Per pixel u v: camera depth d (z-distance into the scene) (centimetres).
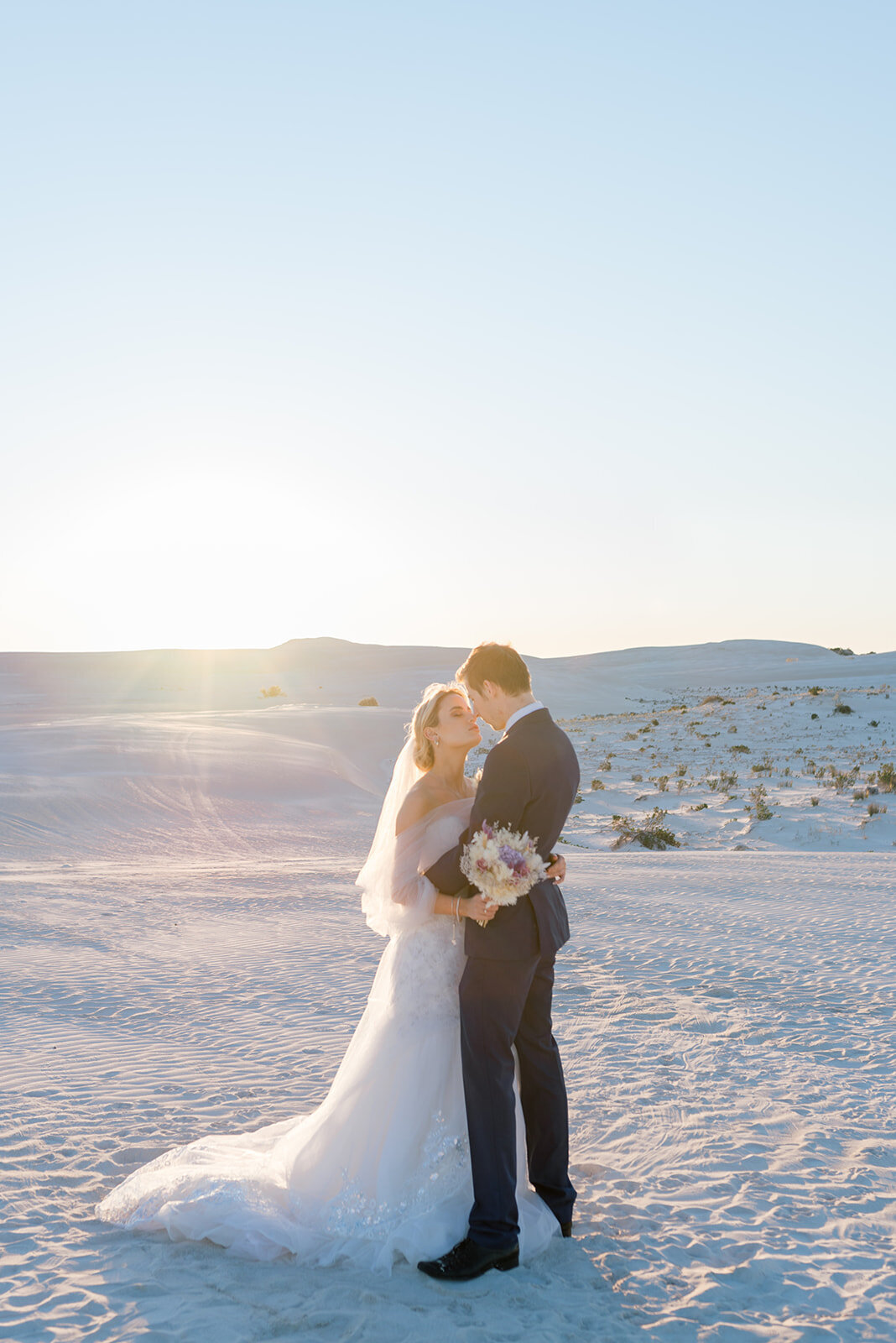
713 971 995
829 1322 355
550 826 418
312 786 3462
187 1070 664
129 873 1839
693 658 12000
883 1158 514
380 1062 415
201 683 9550
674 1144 535
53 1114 571
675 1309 362
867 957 1066
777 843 2634
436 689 444
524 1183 423
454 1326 344
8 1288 369
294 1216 410
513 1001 405
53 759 3569
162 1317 347
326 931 1223
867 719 5072
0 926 1229
